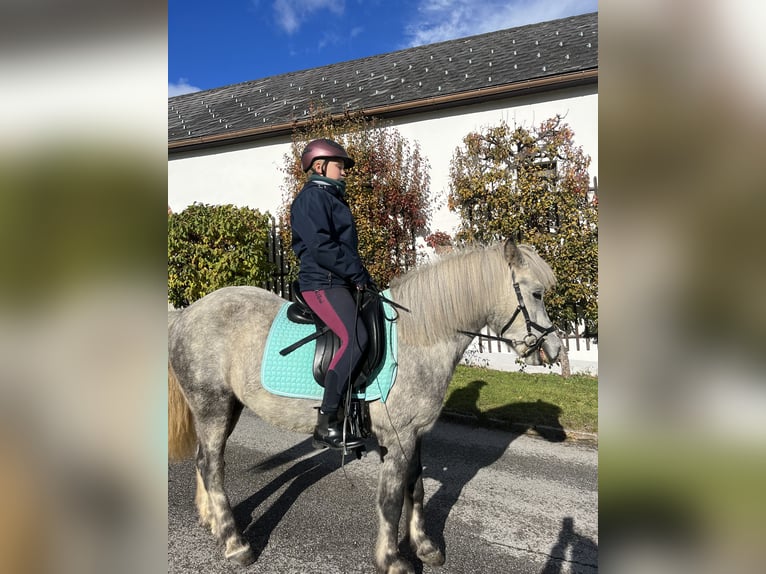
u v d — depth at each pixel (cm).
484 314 276
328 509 330
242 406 305
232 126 990
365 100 884
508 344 281
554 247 697
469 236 745
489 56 923
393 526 253
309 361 260
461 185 758
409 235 809
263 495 351
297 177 834
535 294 272
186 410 302
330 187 261
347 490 359
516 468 402
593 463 413
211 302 299
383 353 253
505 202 719
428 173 823
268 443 460
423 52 1090
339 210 254
